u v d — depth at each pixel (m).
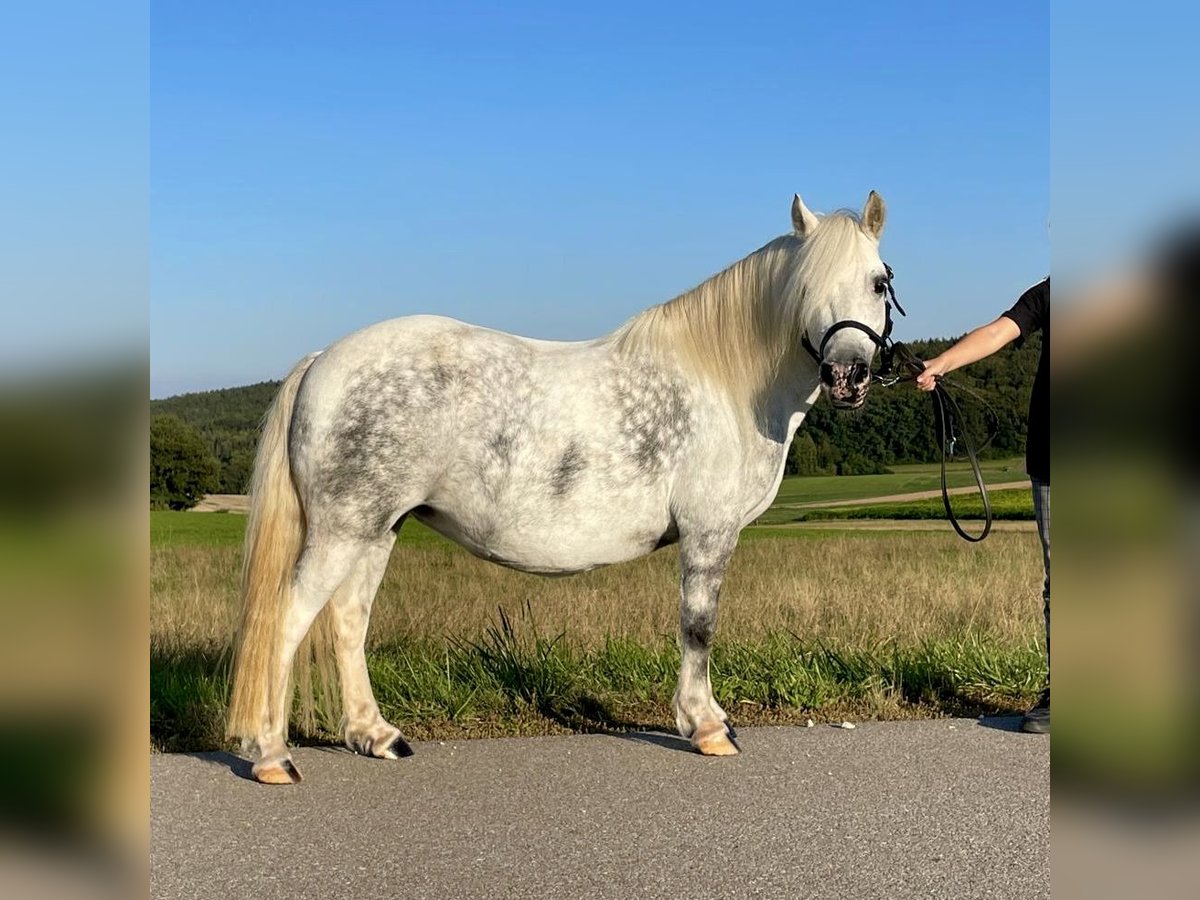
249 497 4.04
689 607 4.23
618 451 4.10
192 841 3.25
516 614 6.57
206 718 4.59
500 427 3.99
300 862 3.08
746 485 4.26
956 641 5.75
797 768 3.99
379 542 4.23
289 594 3.89
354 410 3.84
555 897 2.85
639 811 3.51
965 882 2.96
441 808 3.55
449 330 4.09
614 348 4.29
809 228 4.21
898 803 3.59
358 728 4.21
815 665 5.29
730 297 4.26
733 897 2.86
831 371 3.89
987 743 4.32
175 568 9.86
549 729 4.66
